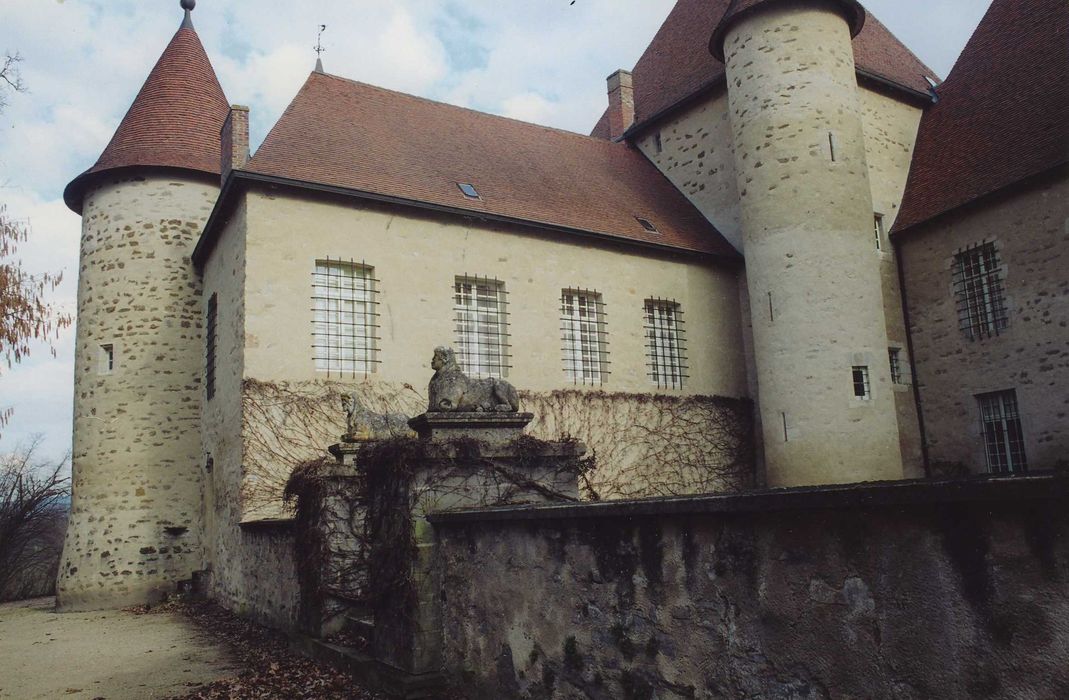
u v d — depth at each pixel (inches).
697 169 772.0
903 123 742.5
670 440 641.6
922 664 111.2
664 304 672.4
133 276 642.8
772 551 134.6
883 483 124.5
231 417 506.3
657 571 158.6
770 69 633.6
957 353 640.4
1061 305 561.3
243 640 377.4
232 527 486.0
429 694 226.1
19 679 318.3
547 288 606.2
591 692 174.6
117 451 618.8
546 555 191.8
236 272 516.4
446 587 234.2
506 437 261.0
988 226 618.8
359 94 655.8
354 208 534.9
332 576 303.6
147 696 274.1
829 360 589.3
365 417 352.5
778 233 615.5
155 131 671.1
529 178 670.5
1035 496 97.2
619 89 880.9
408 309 541.3
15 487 981.2
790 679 130.2
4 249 455.8
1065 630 95.8
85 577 603.2
